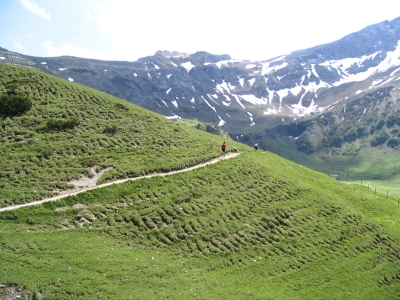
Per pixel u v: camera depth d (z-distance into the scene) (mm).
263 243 44156
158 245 37844
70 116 62250
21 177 41500
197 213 44750
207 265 37062
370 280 43625
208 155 63125
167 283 31734
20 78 71000
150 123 70438
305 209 54781
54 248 31562
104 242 35000
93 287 27938
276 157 80312
